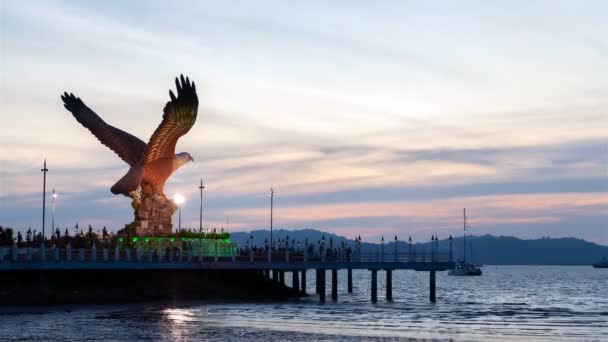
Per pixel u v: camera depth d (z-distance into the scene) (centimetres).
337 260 11200
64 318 8250
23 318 8200
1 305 9069
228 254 10838
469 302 12975
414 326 8269
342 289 19450
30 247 9188
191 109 10888
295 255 10962
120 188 10762
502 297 15638
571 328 8250
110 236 10644
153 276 10231
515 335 7669
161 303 9875
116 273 9950
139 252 9694
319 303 10994
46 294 9362
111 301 9731
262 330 7700
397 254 11556
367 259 11406
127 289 9950
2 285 9188
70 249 9175
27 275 9350
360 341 7131
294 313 9288
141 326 7769
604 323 8744
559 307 11694
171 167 11231
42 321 8000
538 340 7350
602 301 14000
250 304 10269
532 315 9769
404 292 17988
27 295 9256
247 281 11062
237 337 7219
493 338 7444
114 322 8012
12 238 10306
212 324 8062
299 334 7481
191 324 8025
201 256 10200
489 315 9700
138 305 9588
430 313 9856
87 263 9275
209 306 9775
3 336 7031
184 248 10400
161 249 10081
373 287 11744
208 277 10688
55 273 9531
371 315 9362
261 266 10594
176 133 10969
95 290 9712
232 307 9769
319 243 13000
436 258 11825
